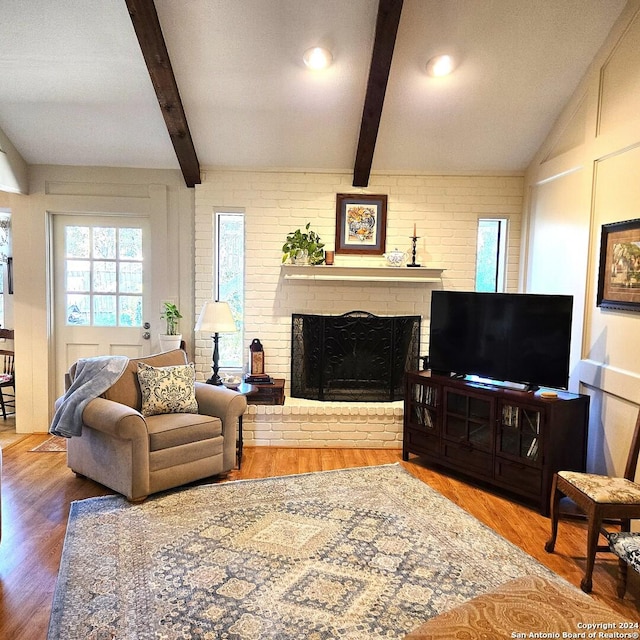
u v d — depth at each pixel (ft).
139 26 9.38
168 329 14.48
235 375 14.98
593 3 9.65
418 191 14.53
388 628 6.49
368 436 13.87
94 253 14.94
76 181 14.39
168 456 10.40
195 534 8.84
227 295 15.03
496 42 10.36
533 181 13.91
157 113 12.47
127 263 14.98
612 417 10.34
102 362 11.41
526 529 9.50
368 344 14.25
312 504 10.18
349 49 10.43
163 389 11.37
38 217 14.37
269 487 11.00
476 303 12.07
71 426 10.68
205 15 9.60
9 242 17.51
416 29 10.02
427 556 8.29
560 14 9.82
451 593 7.27
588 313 11.25
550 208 13.01
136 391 11.45
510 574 7.83
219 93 11.67
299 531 9.02
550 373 10.82
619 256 10.10
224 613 6.73
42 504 10.07
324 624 6.55
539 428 10.16
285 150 13.66
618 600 7.38
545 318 10.89
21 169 13.94
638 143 9.55
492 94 11.74
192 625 6.50
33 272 14.46
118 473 10.16
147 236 14.89
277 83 11.34
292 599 7.06
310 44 10.26
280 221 14.51
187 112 12.30
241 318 15.12
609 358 10.46
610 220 10.48
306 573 7.71
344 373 14.32
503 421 10.87
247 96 11.75
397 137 13.14
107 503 10.04
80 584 7.33
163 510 9.76
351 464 12.62
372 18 9.70
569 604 5.24
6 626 6.50
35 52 10.52
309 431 13.78
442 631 4.83
